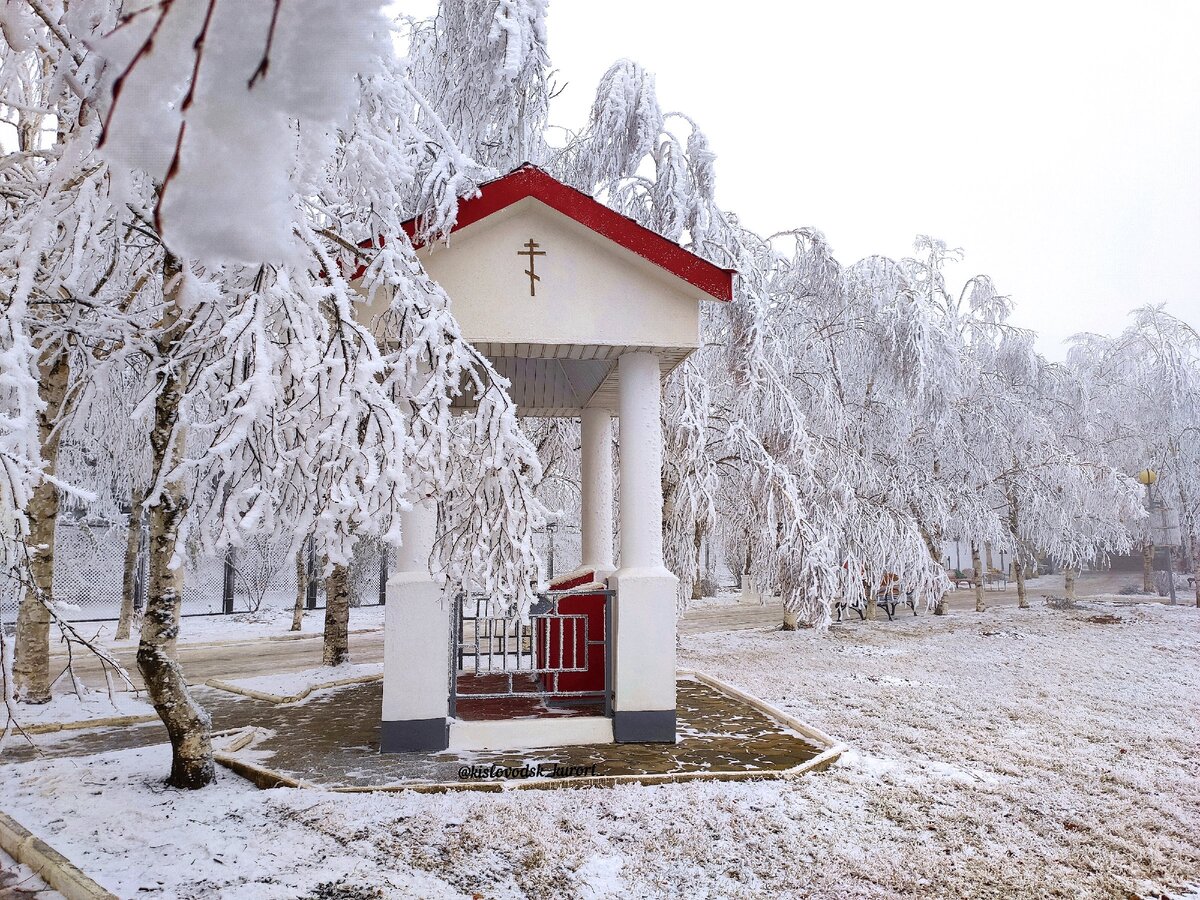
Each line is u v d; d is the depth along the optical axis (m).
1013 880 3.99
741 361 12.83
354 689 9.27
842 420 15.90
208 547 4.20
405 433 4.16
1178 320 24.59
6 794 4.91
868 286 16.67
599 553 8.94
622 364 6.72
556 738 6.32
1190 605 24.03
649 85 11.40
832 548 13.76
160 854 3.94
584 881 3.79
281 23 0.84
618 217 6.22
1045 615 20.42
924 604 23.62
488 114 10.81
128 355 5.73
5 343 3.50
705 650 13.93
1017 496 20.86
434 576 5.57
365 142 4.56
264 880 3.66
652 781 5.32
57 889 3.67
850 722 7.64
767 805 4.91
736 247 12.89
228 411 3.72
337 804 4.70
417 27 11.99
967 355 20.80
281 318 4.02
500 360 8.20
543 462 14.07
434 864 3.90
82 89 2.29
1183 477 23.81
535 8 9.81
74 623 17.58
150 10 0.86
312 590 23.44
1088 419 23.44
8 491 3.24
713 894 3.71
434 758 5.84
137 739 6.85
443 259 6.27
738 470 13.84
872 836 4.49
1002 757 6.43
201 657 14.13
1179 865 4.28
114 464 12.23
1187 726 7.93
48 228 3.66
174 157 0.83
